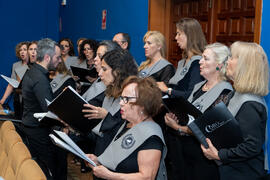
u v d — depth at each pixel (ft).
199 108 7.83
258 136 6.24
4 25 24.17
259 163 6.52
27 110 10.05
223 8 11.43
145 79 6.17
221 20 11.55
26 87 9.89
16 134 8.18
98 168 5.98
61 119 8.02
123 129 6.55
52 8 26.48
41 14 25.82
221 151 6.41
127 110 6.08
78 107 7.67
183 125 8.38
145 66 11.61
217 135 6.42
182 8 13.67
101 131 7.34
